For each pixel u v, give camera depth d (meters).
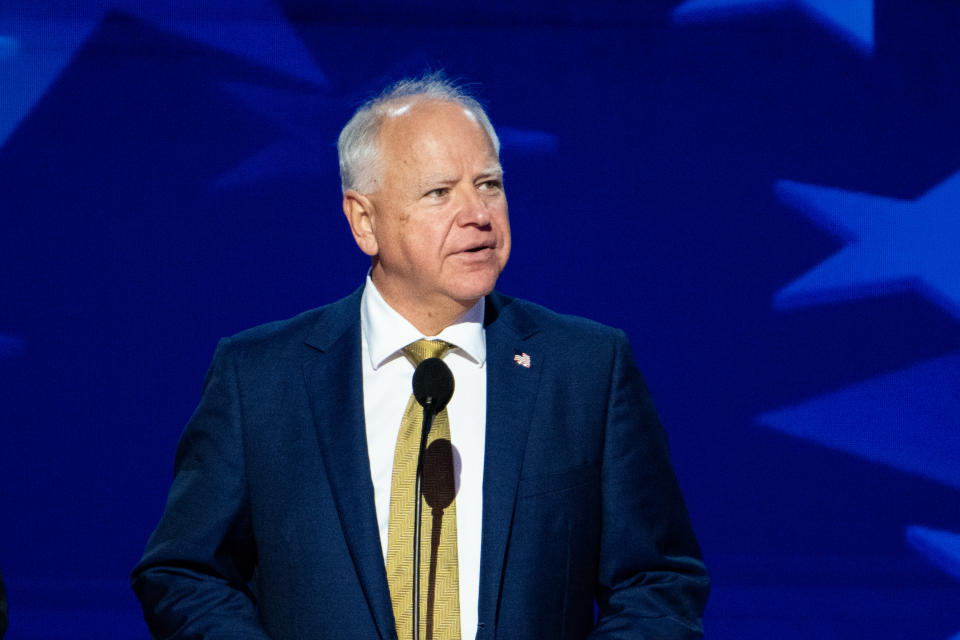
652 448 6.50
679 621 5.95
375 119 6.36
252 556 6.51
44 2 13.95
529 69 14.20
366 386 6.37
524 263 14.23
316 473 6.18
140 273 14.11
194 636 5.83
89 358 14.07
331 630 5.94
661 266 14.26
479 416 6.29
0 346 13.98
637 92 14.25
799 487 14.20
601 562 6.31
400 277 6.29
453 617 5.92
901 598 14.01
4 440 13.98
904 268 14.16
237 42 14.08
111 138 14.05
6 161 13.98
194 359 14.13
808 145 14.22
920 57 14.15
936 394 14.10
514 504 6.05
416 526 5.50
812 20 14.20
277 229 14.16
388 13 14.08
